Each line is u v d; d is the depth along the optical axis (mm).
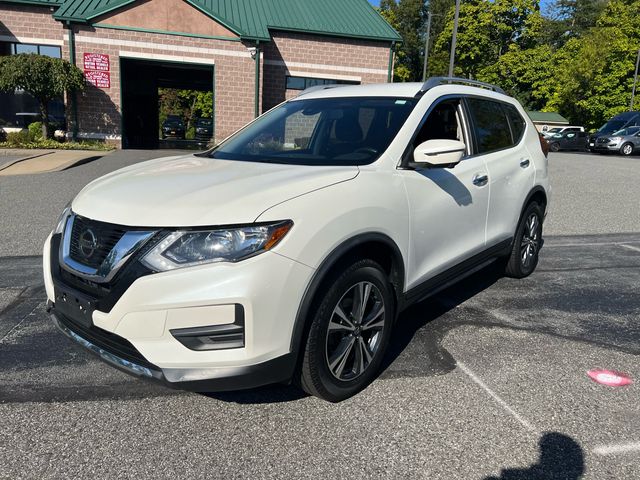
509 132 4891
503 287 5188
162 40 18797
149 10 18438
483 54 47156
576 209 9977
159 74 26219
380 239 3000
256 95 20047
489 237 4395
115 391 3113
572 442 2684
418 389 3182
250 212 2502
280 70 21172
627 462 2531
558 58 48469
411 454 2566
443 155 3146
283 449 2592
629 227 8484
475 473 2436
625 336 4051
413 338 3922
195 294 2410
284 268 2512
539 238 5484
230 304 2430
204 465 2467
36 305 4426
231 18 20500
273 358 2564
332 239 2699
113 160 14961
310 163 3338
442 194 3602
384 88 4082
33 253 5973
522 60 45938
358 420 2848
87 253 2672
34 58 16703
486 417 2893
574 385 3268
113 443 2621
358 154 3361
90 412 2891
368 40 21672
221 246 2441
